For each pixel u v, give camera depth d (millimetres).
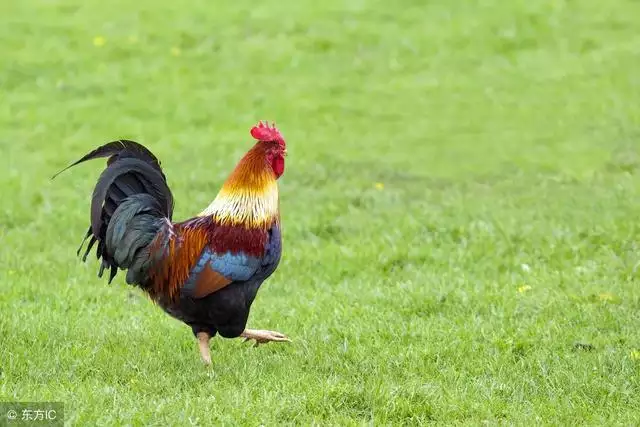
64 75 75250
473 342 32219
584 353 31344
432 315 35406
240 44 81500
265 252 29672
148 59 78500
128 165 29641
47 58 77875
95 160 59812
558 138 62406
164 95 71938
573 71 74125
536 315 35000
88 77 74938
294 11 88625
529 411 26766
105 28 84500
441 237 45938
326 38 82188
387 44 81000
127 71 76250
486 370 30047
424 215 49156
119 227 29359
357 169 58062
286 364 30234
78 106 69625
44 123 66188
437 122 66438
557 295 36875
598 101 68312
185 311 29703
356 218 49188
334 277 40969
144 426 24781
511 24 83438
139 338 32562
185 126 66250
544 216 48375
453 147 61719
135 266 29422
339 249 44031
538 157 59188
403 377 29469
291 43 81375
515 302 36219
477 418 26359
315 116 67875
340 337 33125
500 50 79000
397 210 50406
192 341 32688
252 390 27703
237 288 29453
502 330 33250
